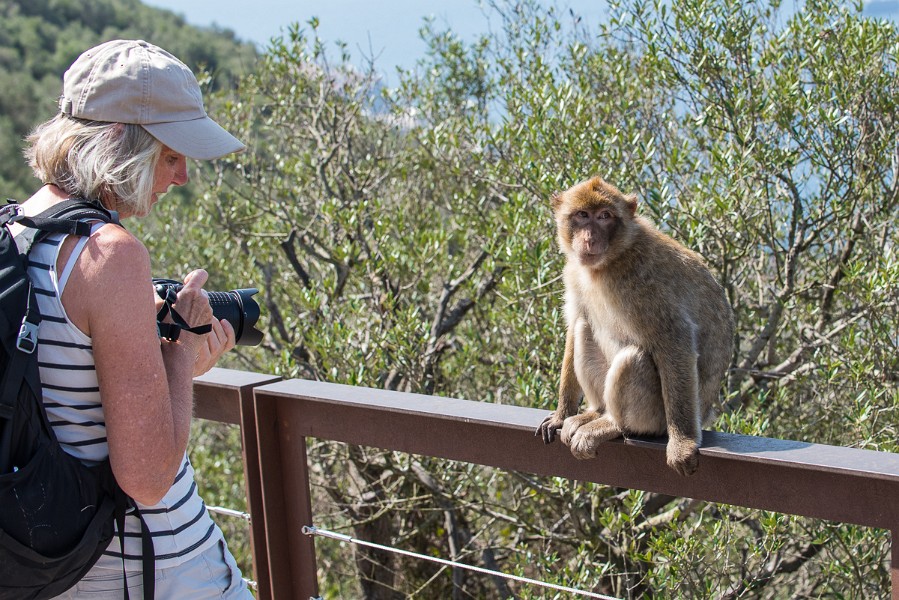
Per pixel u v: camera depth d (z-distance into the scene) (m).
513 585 6.82
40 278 1.63
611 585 6.00
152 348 1.66
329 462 8.12
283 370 6.76
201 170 9.08
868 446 4.78
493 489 7.48
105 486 1.74
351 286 8.79
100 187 1.74
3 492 1.56
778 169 5.75
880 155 5.82
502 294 6.17
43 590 1.69
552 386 5.55
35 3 32.69
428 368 7.16
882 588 5.05
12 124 22.41
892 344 5.13
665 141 6.81
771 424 5.95
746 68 6.20
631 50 7.27
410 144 8.66
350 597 9.38
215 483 8.92
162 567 1.86
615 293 3.23
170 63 1.78
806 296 6.56
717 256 6.00
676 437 2.29
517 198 5.97
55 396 1.67
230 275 8.30
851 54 5.90
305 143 9.01
